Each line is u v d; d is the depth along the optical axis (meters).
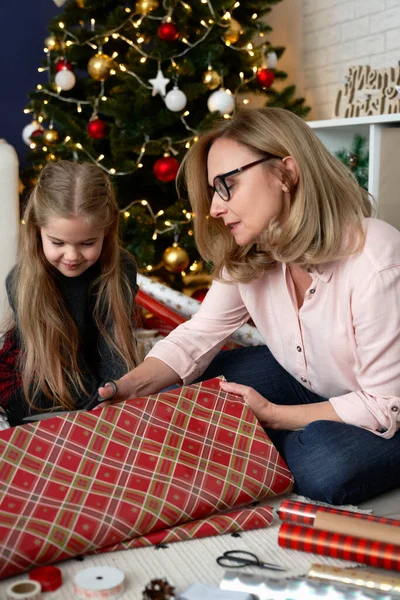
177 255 3.07
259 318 1.58
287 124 1.36
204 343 1.62
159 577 1.09
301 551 1.17
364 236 1.38
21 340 1.68
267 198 1.36
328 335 1.44
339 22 3.51
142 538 1.19
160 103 3.07
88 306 1.73
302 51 3.83
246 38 3.11
